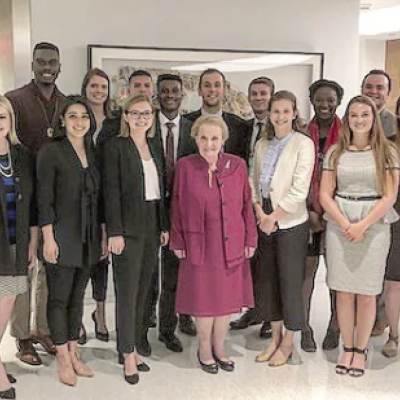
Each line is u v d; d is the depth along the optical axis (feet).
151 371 11.44
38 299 12.07
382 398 10.48
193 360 12.00
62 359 10.92
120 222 10.46
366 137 10.99
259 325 14.05
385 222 11.03
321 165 12.03
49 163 10.04
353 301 11.46
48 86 11.72
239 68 16.40
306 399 10.41
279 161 11.21
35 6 15.10
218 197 10.85
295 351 12.46
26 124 11.50
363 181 10.93
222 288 11.01
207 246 10.91
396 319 12.42
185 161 11.07
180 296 11.28
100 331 13.12
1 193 9.50
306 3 16.65
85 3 15.34
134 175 10.48
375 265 11.07
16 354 12.19
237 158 11.26
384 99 13.37
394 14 21.01
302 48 16.78
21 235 9.82
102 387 10.75
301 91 16.90
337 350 12.54
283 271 11.40
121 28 15.62
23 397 10.32
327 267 11.52
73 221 10.21
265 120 12.20
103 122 11.91
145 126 10.55
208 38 16.17
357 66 17.19
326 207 11.23
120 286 10.75
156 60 15.87
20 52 15.23
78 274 10.63
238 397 10.43
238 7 16.24
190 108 16.21
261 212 11.39
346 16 16.94
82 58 15.51
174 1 15.83
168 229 11.32
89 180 10.27
